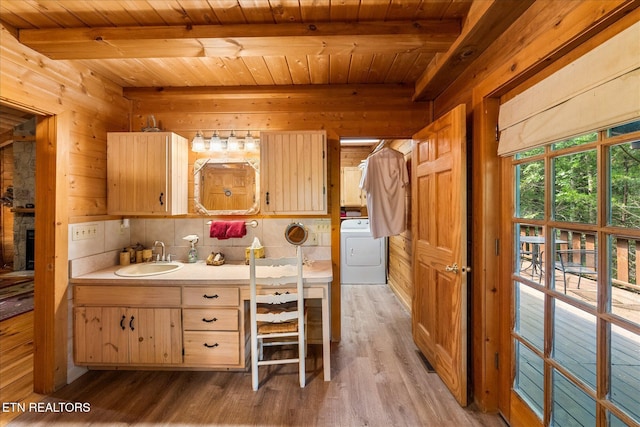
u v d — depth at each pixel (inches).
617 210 43.9
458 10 65.0
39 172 81.2
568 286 52.8
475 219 76.0
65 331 84.5
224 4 62.4
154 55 76.4
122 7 63.2
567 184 53.2
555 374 56.5
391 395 79.7
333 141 108.0
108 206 96.7
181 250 109.5
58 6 62.6
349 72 96.0
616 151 44.0
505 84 62.7
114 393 80.6
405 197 136.6
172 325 86.5
